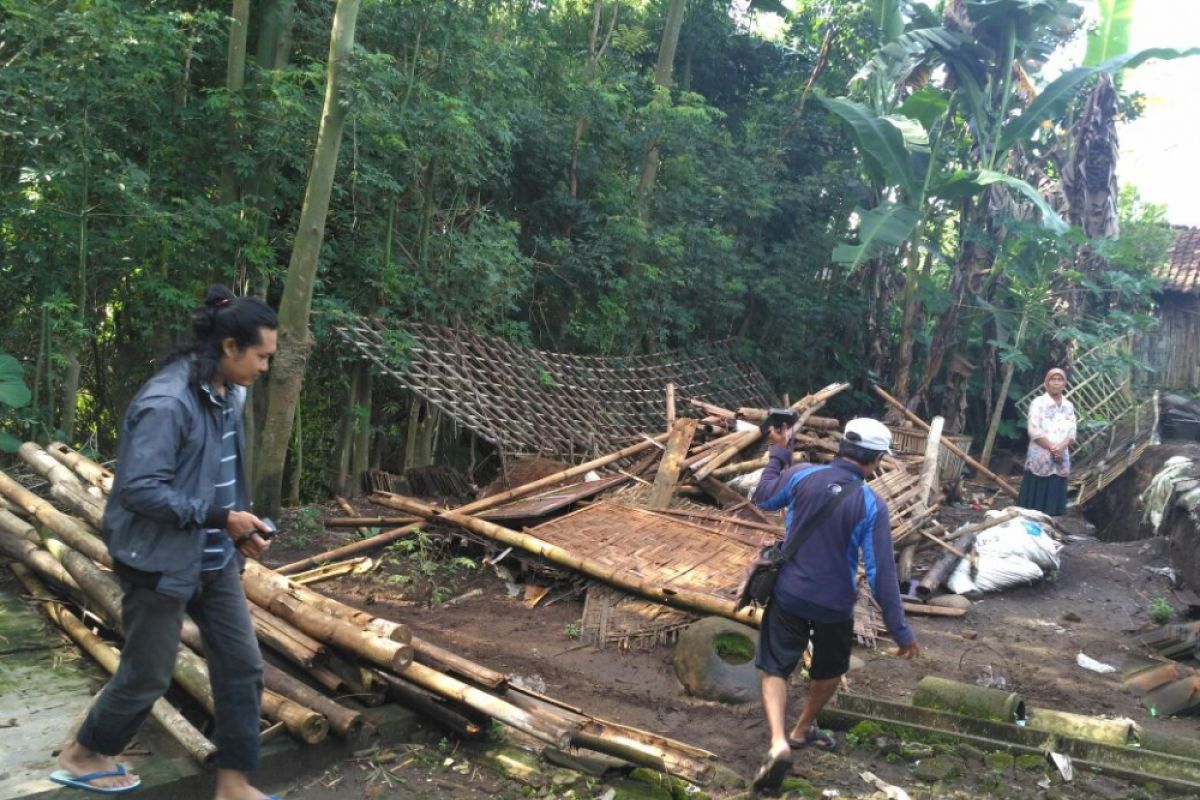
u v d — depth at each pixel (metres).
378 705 3.93
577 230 11.30
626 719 4.31
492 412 8.83
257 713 2.95
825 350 15.02
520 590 6.19
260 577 4.33
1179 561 7.59
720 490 7.24
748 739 4.14
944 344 13.70
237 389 2.83
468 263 8.89
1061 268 13.92
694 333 13.18
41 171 6.05
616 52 13.30
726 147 13.01
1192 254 16.30
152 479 2.49
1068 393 13.28
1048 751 3.92
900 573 6.68
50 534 4.86
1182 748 4.02
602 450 9.37
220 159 7.52
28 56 6.19
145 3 7.23
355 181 7.68
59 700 3.67
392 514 7.59
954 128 14.59
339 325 8.09
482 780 3.55
